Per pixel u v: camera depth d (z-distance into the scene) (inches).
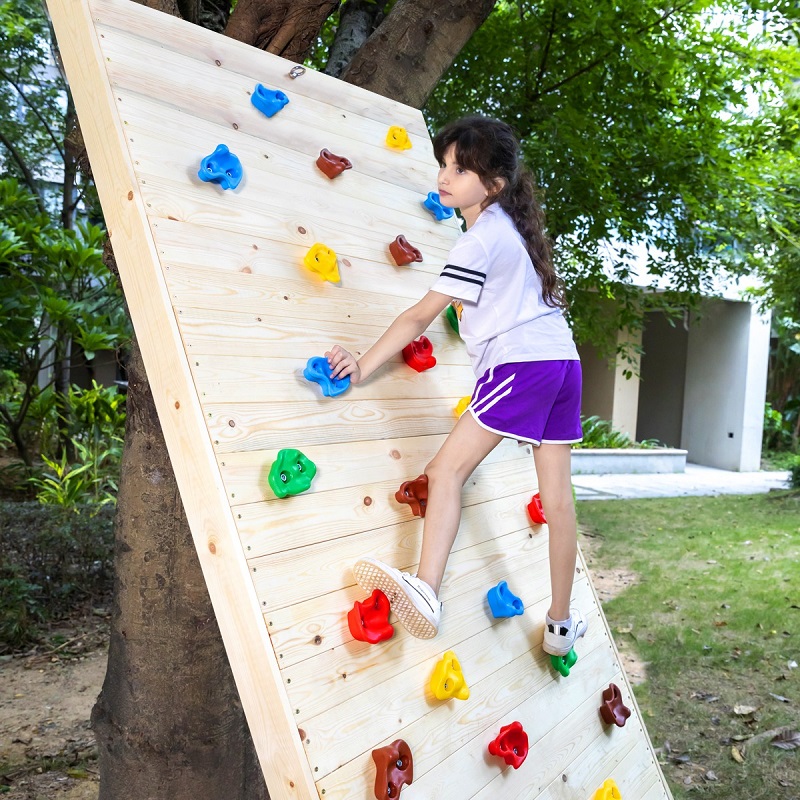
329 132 105.7
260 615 70.4
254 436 77.8
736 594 259.8
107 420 347.6
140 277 78.2
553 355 92.4
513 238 93.1
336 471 84.6
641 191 281.0
